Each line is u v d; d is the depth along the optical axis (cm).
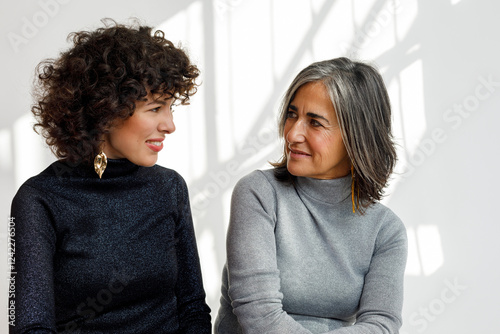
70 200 121
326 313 131
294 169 125
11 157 217
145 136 117
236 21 230
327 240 131
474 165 236
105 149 123
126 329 125
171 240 133
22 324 108
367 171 124
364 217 134
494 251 238
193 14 227
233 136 233
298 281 128
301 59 233
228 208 235
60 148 118
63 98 114
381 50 233
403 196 238
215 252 236
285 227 130
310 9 232
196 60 228
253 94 233
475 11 231
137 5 222
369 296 127
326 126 121
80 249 120
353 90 121
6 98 214
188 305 135
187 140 231
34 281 111
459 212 238
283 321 115
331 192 130
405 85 234
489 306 240
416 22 232
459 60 233
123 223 125
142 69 112
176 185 135
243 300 117
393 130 235
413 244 239
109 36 116
